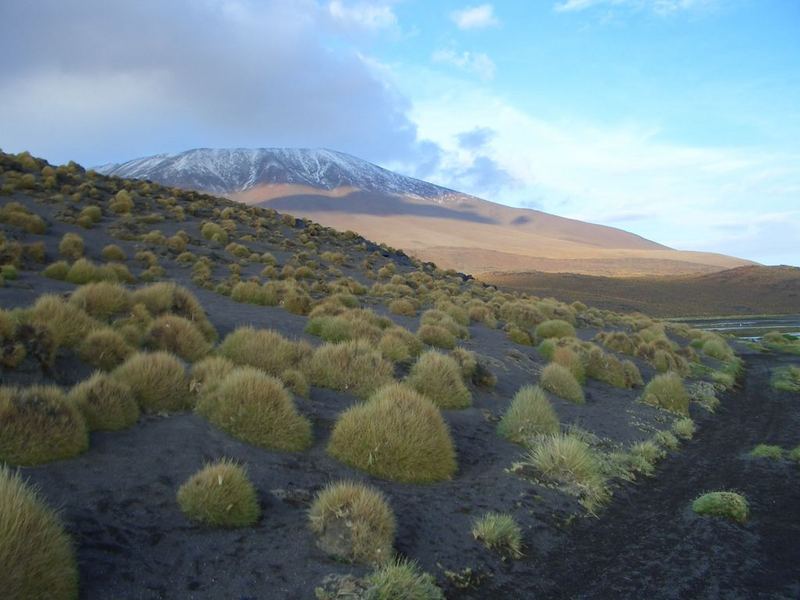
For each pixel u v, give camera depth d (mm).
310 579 5637
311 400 11289
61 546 4832
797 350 41938
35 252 23469
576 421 13375
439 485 8766
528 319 32438
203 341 12938
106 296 14180
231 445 8242
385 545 6273
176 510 6316
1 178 37094
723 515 9172
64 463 6777
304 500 7285
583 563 7246
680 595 6578
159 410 8984
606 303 93500
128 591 4980
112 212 38250
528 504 8648
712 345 33625
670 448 13492
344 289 30531
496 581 6520
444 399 12672
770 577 7184
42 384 8891
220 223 43188
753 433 15852
